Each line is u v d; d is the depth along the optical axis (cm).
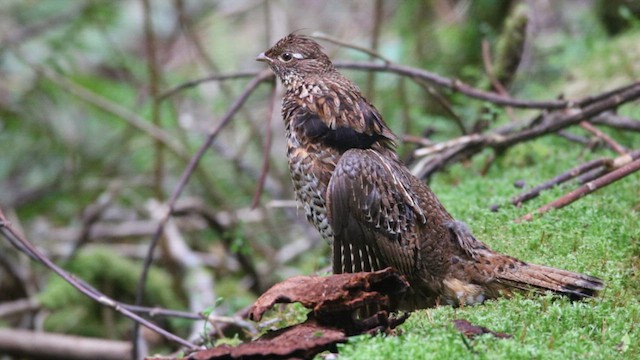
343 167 682
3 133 1642
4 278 1373
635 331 591
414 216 688
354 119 722
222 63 1709
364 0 1702
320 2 1823
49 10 1675
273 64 792
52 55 1625
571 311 607
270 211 1511
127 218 1616
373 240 681
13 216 1506
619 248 732
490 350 539
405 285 568
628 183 875
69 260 1334
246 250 1102
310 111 729
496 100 1008
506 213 822
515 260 675
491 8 1437
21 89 1627
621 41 1326
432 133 1176
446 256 689
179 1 1480
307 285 554
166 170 1669
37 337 1175
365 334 548
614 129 1055
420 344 535
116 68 1731
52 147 1647
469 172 1049
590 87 1265
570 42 1459
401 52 1470
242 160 1529
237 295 1248
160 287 1311
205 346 778
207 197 1644
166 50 1755
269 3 1558
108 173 1641
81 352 1166
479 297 680
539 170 991
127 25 1844
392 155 728
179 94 1625
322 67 779
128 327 1275
